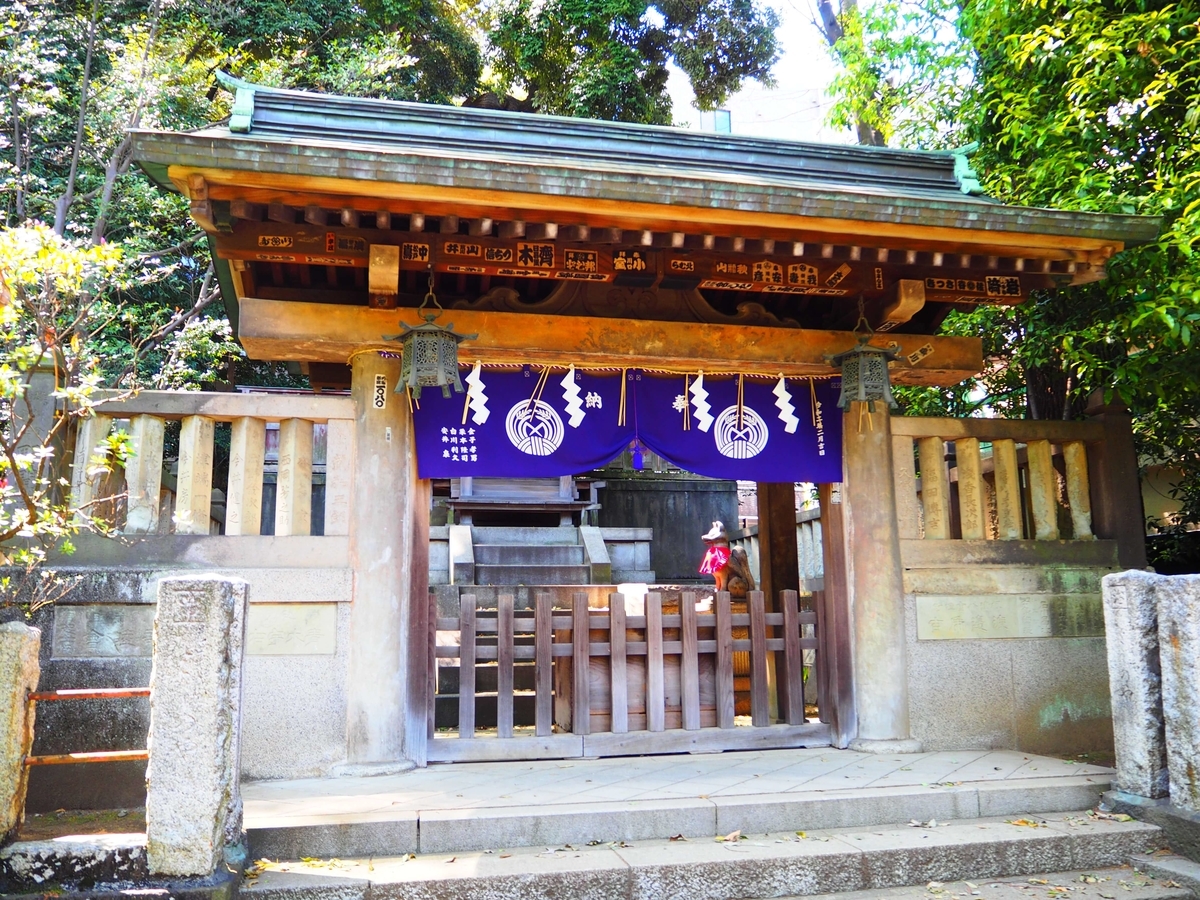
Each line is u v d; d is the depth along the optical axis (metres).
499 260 5.98
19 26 10.77
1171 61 6.55
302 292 6.54
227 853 4.09
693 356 6.63
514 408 6.54
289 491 6.11
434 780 5.62
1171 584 5.23
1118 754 5.48
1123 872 4.88
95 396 5.76
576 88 19.14
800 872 4.53
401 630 6.03
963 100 8.97
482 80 21.80
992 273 6.63
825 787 5.38
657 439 6.72
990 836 4.89
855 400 6.60
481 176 5.16
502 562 12.68
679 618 6.88
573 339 6.44
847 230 5.82
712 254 6.32
